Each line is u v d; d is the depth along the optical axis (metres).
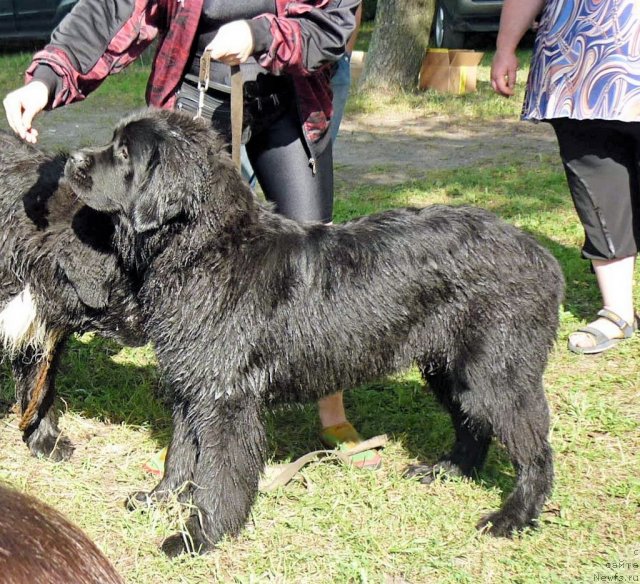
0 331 3.70
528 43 16.78
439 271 3.32
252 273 3.21
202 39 3.55
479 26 15.23
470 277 3.31
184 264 3.16
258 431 3.32
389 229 3.40
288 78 3.60
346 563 3.20
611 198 4.96
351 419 4.44
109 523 3.46
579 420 4.25
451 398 3.73
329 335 3.28
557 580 3.14
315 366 3.32
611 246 5.03
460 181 8.66
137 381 4.78
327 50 3.37
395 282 3.31
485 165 9.48
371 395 4.62
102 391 4.67
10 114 3.35
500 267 3.33
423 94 12.82
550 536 3.43
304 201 3.75
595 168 4.92
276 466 3.90
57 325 3.74
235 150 3.40
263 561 3.25
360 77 12.89
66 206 3.52
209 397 3.24
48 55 3.45
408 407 4.49
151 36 3.66
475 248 3.34
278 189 3.77
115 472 3.91
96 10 3.56
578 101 4.67
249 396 3.27
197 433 3.31
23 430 4.04
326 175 3.83
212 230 3.15
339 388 3.42
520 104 12.26
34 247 3.54
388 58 12.66
